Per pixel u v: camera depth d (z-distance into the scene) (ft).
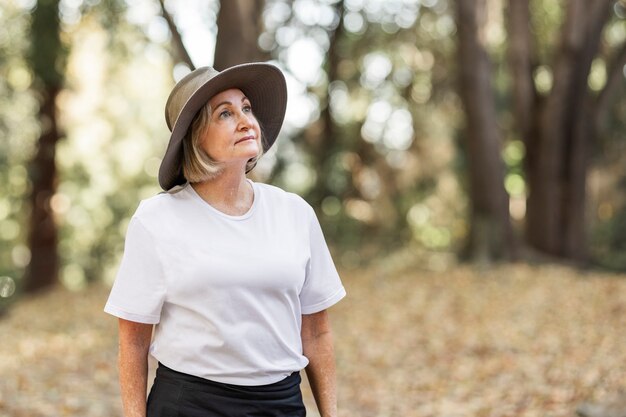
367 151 70.59
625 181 78.33
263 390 7.66
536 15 67.36
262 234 7.72
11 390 25.07
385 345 32.68
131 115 75.56
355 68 69.15
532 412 20.94
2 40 58.85
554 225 58.49
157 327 7.79
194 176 7.69
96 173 77.05
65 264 76.79
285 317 7.77
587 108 59.31
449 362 29.01
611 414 19.30
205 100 7.59
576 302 38.37
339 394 25.62
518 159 82.58
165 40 59.11
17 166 61.16
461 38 53.21
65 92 66.08
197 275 7.39
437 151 72.08
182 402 7.52
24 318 44.68
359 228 66.74
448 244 76.28
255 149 7.65
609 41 70.49
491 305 39.70
